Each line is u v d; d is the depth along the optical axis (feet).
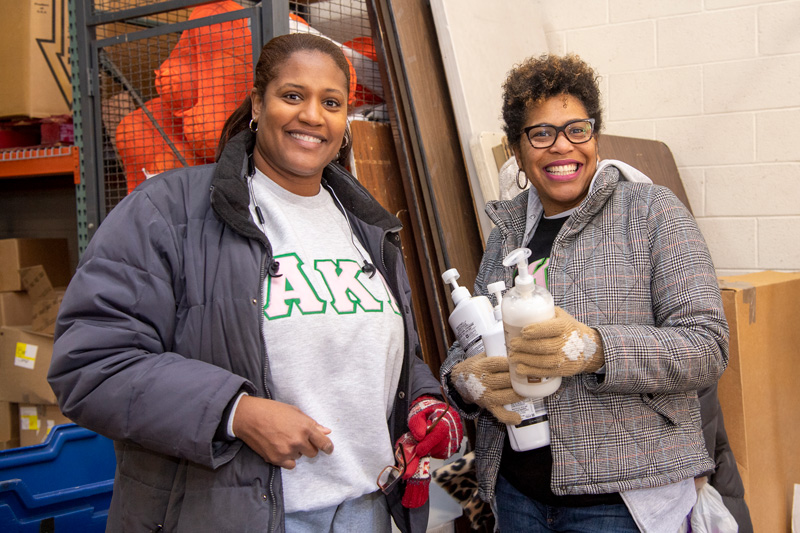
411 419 3.84
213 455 3.07
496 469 4.18
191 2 6.53
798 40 8.17
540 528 4.03
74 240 10.03
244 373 3.23
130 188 6.93
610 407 3.72
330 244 3.77
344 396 3.49
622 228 3.91
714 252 8.87
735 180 8.67
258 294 3.28
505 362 3.76
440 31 7.06
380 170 7.09
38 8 7.89
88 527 5.05
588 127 4.04
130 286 3.14
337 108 3.70
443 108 7.23
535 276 4.22
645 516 3.66
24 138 8.60
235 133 3.97
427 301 7.27
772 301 6.37
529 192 4.59
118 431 3.02
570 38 9.45
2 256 8.32
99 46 7.04
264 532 3.12
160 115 6.80
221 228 3.40
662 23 8.88
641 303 3.79
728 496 5.19
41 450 4.95
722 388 5.86
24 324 8.34
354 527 3.66
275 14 6.14
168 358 3.12
